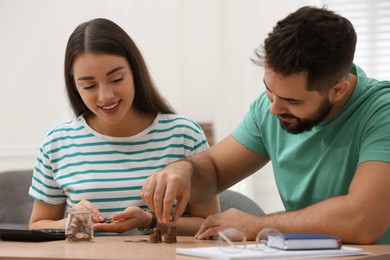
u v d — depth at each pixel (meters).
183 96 4.32
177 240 1.73
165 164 2.14
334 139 1.82
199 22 4.27
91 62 1.98
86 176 2.13
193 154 2.18
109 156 2.15
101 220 1.91
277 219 1.66
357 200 1.60
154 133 2.18
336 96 1.67
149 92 2.17
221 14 4.01
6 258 1.44
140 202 2.11
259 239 1.53
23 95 4.49
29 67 4.48
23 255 1.44
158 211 1.68
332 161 1.82
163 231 1.98
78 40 2.02
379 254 1.43
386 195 1.60
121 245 1.63
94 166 2.14
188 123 2.21
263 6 3.92
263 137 1.99
